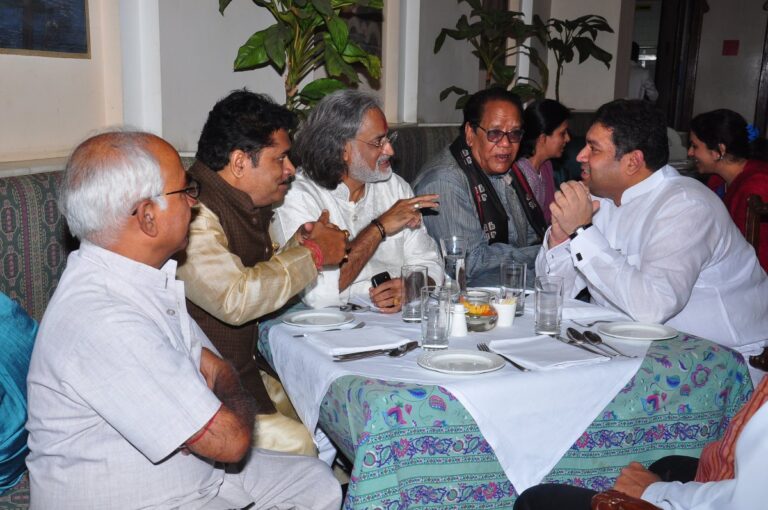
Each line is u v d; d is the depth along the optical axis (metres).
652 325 1.98
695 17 9.64
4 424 1.72
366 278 2.58
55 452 1.40
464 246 2.26
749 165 3.61
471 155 3.08
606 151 2.33
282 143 2.15
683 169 5.46
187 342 1.58
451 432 1.53
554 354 1.73
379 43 4.71
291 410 2.39
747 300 2.37
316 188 2.55
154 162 1.45
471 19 5.89
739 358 1.82
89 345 1.35
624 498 1.35
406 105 5.02
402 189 2.79
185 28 3.35
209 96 3.54
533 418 1.59
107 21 3.02
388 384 1.54
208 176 2.12
